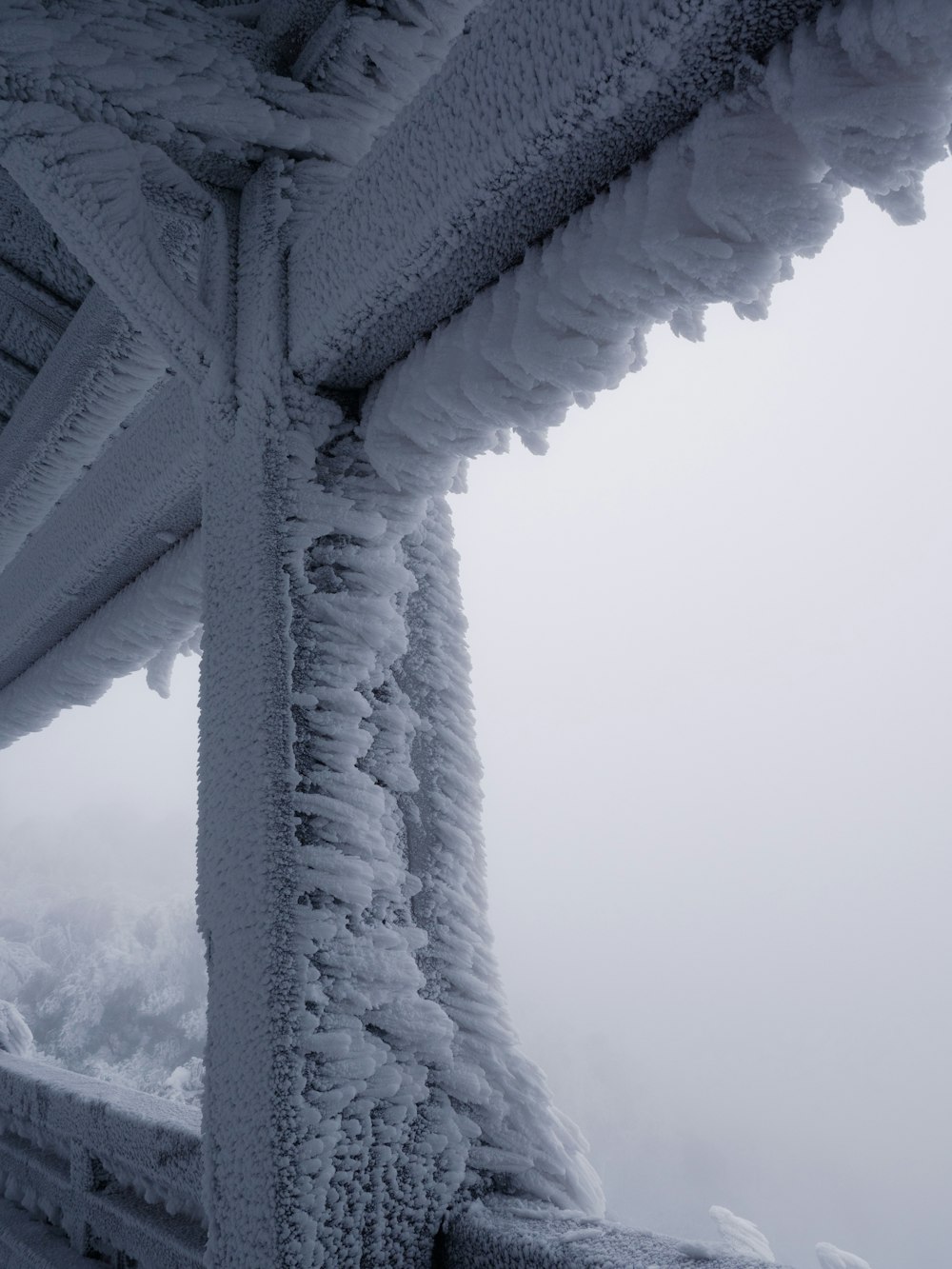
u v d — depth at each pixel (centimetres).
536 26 72
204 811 106
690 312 76
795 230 65
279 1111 87
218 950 100
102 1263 152
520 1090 105
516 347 83
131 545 161
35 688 211
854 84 57
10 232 156
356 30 110
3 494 183
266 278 112
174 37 108
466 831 116
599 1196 105
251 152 116
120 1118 149
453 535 131
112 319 139
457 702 122
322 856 97
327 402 113
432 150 85
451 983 107
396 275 92
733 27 62
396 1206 92
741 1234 93
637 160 76
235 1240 88
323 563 110
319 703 103
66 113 101
